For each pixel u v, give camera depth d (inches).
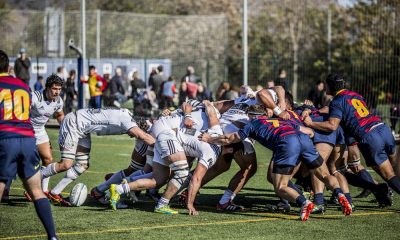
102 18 3476.9
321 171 823.1
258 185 1145.4
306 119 885.8
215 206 933.2
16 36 3216.0
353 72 2208.4
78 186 904.9
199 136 845.8
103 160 1469.0
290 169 814.5
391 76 2128.4
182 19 3619.6
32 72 2701.8
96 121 900.0
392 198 972.6
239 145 891.4
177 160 853.2
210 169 919.0
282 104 880.3
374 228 779.4
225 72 2578.7
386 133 889.5
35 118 924.6
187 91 2170.3
